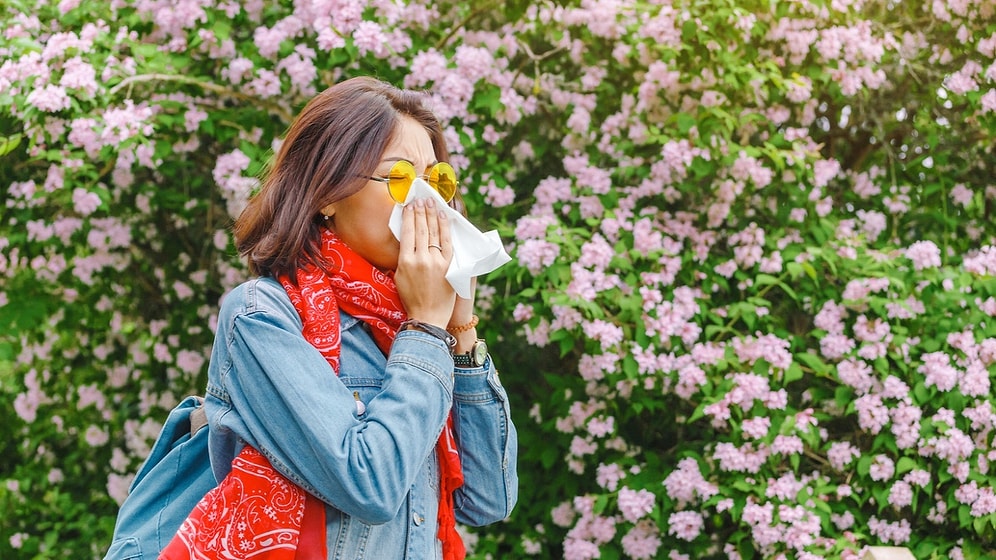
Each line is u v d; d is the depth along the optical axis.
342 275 1.34
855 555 3.00
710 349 3.19
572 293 3.13
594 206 3.46
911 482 3.15
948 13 3.63
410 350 1.27
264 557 1.20
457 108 3.32
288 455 1.20
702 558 3.41
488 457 1.48
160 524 1.34
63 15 3.39
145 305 4.07
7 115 3.29
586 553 3.32
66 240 3.70
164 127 3.41
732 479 3.17
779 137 3.39
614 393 3.40
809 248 3.29
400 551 1.32
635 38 3.40
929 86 3.78
